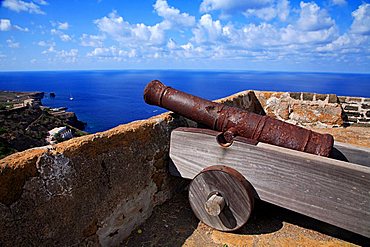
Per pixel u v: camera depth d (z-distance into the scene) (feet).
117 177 7.19
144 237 7.72
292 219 8.77
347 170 6.60
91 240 6.54
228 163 8.07
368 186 6.43
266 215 8.96
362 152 8.31
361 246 7.57
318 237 7.92
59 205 5.74
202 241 7.59
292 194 7.33
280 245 7.54
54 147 5.87
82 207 6.25
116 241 7.32
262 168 7.60
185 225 8.27
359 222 6.64
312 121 18.67
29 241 5.24
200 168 8.56
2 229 4.82
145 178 8.23
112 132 7.18
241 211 7.54
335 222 6.93
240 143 7.81
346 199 6.72
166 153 9.11
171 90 9.62
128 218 7.67
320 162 6.89
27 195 5.17
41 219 5.43
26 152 5.49
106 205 6.88
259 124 8.30
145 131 8.26
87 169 6.35
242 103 16.60
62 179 5.80
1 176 4.75
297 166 7.16
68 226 5.95
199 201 8.05
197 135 8.47
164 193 9.23
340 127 18.33
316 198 7.07
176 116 9.93
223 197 7.64
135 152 7.81
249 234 7.97
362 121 18.61
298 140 7.81
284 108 19.08
